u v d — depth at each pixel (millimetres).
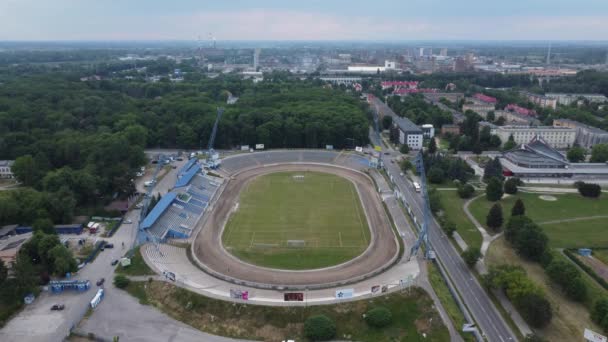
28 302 156750
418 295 158875
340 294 156250
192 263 188000
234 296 155500
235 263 187125
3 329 143000
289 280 172250
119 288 165250
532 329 145500
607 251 198250
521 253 191625
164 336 141500
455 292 165375
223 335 142750
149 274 172250
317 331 140125
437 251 199625
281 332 143875
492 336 142375
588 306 157000
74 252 192375
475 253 182125
